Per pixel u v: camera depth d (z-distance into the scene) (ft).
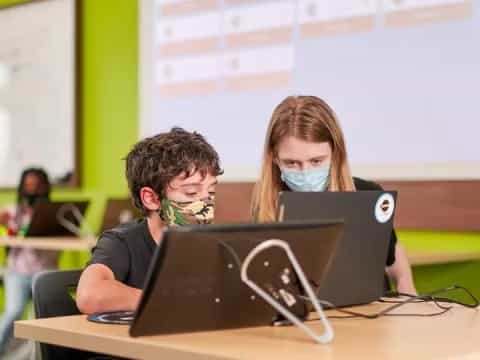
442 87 11.46
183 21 15.14
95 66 17.21
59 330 5.30
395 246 8.93
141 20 15.89
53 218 15.37
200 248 4.68
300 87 13.25
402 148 11.94
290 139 7.51
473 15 11.12
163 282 4.66
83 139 17.47
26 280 15.93
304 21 13.17
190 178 6.35
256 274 4.93
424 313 6.21
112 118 16.85
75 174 17.35
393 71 12.02
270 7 13.70
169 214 6.40
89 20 17.34
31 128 18.61
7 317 15.90
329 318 5.87
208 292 4.85
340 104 12.69
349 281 6.05
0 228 17.38
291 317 4.89
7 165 19.36
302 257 5.05
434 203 11.57
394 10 11.99
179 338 4.90
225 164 14.37
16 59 19.02
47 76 18.12
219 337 4.94
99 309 6.03
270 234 4.87
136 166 6.56
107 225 14.97
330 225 5.11
